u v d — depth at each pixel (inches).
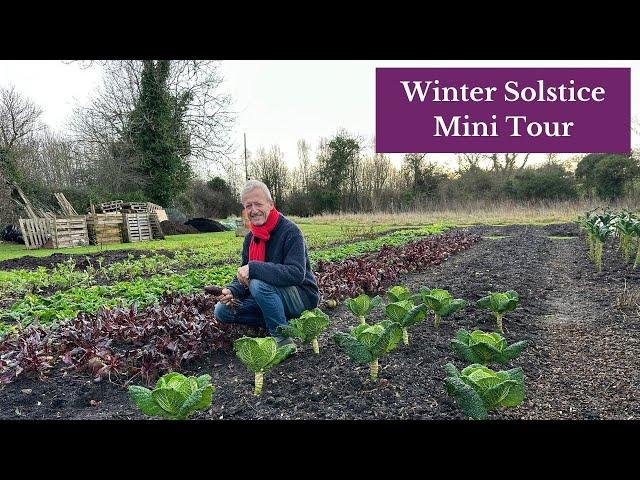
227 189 1772.9
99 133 1166.3
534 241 569.3
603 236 324.2
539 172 1369.3
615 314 213.9
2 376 153.0
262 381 136.3
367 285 274.8
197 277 343.9
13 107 1052.5
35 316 240.7
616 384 138.5
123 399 140.9
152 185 1171.3
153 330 183.2
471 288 275.7
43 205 959.6
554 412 121.8
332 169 1683.1
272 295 169.3
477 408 100.7
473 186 1459.2
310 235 777.6
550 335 190.7
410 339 177.8
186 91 1171.9
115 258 534.6
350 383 137.2
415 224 1017.5
